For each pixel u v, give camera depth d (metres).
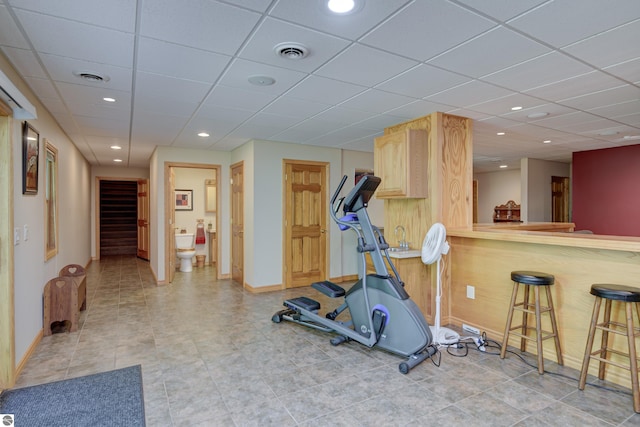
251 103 3.41
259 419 2.09
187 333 3.52
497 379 2.56
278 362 2.86
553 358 2.88
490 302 3.36
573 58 2.42
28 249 2.96
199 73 2.66
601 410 2.16
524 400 2.28
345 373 2.67
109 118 3.95
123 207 9.76
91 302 4.66
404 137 3.64
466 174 3.88
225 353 3.04
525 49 2.28
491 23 1.96
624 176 5.83
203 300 4.77
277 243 5.38
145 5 1.76
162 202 5.75
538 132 4.76
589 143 5.61
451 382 2.52
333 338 3.39
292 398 2.32
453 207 3.75
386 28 2.01
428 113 3.75
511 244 3.18
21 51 2.26
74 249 5.69
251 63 2.48
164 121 4.10
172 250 6.09
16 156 2.64
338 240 5.96
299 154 5.56
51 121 3.86
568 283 2.79
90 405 2.24
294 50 2.28
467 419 2.07
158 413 2.15
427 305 3.74
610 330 2.29
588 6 1.78
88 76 2.70
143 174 8.86
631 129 4.58
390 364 2.82
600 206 6.09
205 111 3.68
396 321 2.91
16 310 2.65
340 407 2.21
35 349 3.10
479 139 5.27
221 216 6.24
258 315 4.11
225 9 1.80
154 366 2.79
